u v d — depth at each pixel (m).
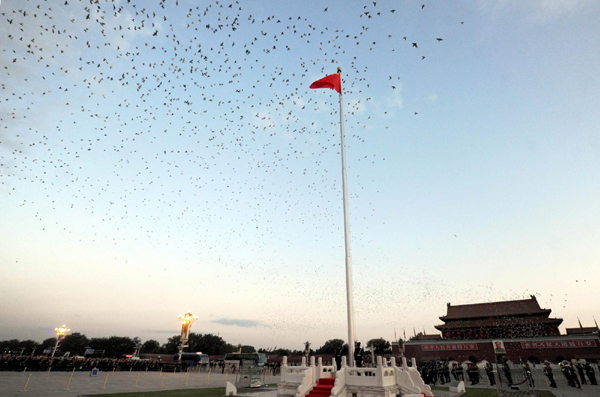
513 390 22.44
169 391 24.22
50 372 38.28
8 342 120.38
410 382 17.19
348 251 21.88
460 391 23.64
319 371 19.03
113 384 27.70
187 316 62.22
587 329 60.44
